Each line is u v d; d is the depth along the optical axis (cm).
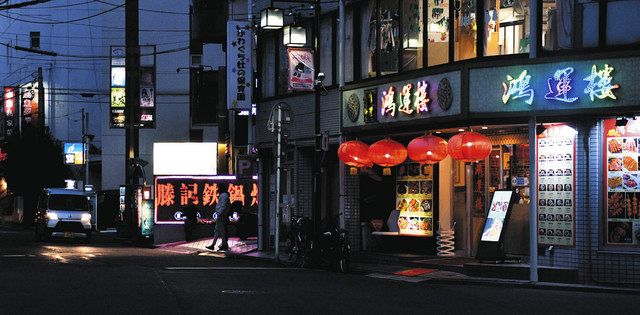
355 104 2139
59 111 6091
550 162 1717
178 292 1364
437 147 1817
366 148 2033
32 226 5612
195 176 3094
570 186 1672
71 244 3162
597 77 1589
